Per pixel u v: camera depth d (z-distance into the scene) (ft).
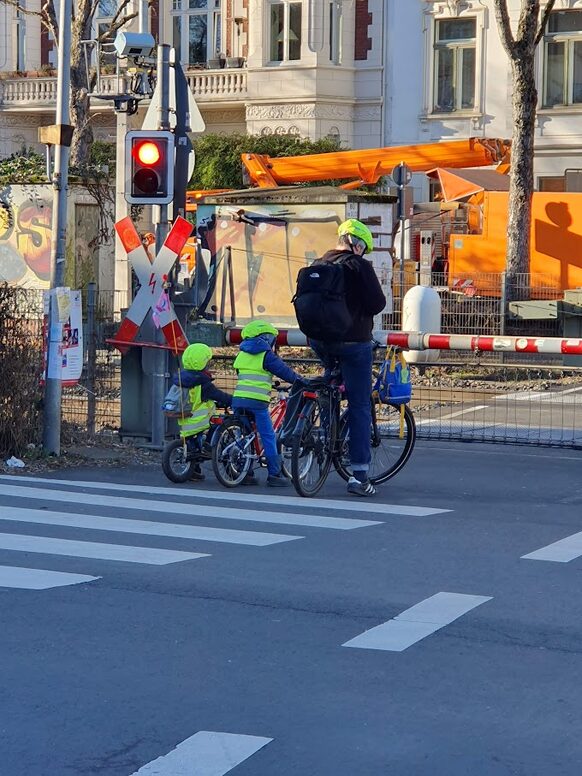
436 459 44.27
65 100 41.75
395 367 38.70
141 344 43.73
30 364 42.34
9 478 39.19
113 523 31.94
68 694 19.12
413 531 31.48
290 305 82.23
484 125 116.37
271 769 16.40
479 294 80.59
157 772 16.33
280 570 26.96
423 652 21.25
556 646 21.62
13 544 29.19
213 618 23.21
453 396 61.57
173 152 42.27
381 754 16.88
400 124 119.14
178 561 27.66
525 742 17.31
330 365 37.19
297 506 35.06
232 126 127.75
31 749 17.06
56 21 100.12
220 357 52.95
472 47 116.88
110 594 24.77
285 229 82.07
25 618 23.07
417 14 118.01
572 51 113.50
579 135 113.39
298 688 19.44
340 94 119.65
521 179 80.48
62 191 41.86
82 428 46.55
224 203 83.61
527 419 54.29
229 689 19.39
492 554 28.86
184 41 129.70
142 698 18.97
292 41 119.75
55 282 41.98
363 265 35.86
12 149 137.49
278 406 39.86
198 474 39.37
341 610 23.81
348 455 37.68
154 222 45.52
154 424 44.47
